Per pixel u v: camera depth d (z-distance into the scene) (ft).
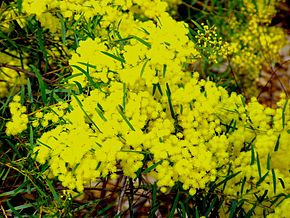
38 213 1.60
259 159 1.53
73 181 1.41
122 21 1.70
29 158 1.53
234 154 1.56
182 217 1.54
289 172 1.57
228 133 1.55
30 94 1.65
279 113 1.51
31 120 1.58
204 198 1.55
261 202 1.46
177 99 1.49
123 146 1.43
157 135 1.41
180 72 1.49
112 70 1.46
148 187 1.70
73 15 1.72
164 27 1.47
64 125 1.42
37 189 1.50
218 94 1.51
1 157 1.69
